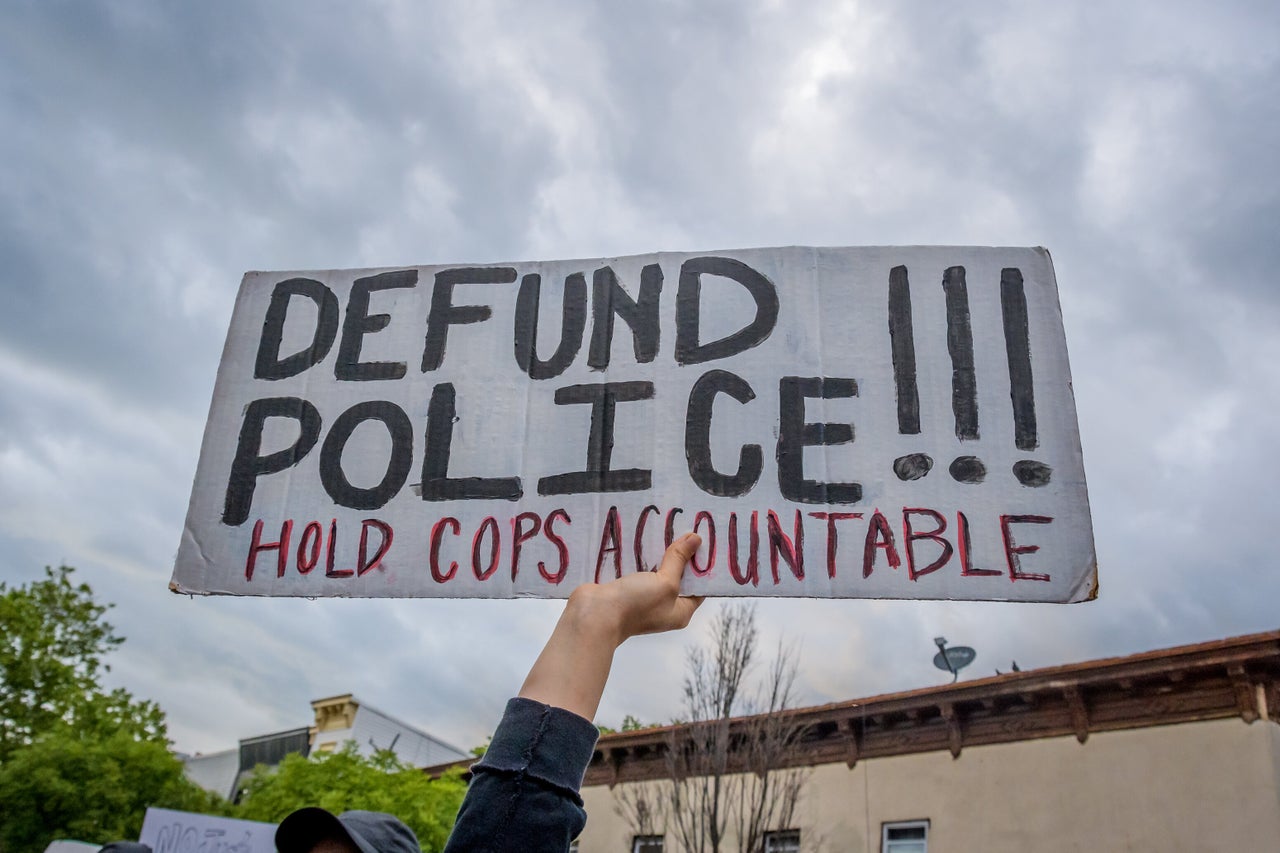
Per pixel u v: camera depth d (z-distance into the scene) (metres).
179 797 24.09
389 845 2.14
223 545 2.91
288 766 19.95
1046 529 2.68
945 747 14.57
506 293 3.13
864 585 2.65
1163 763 12.68
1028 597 2.61
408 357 3.09
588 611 1.60
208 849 12.11
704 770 14.93
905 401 2.85
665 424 2.89
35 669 26.64
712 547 2.73
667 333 3.00
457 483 2.90
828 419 2.85
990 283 2.97
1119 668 13.16
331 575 2.84
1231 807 12.02
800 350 2.93
